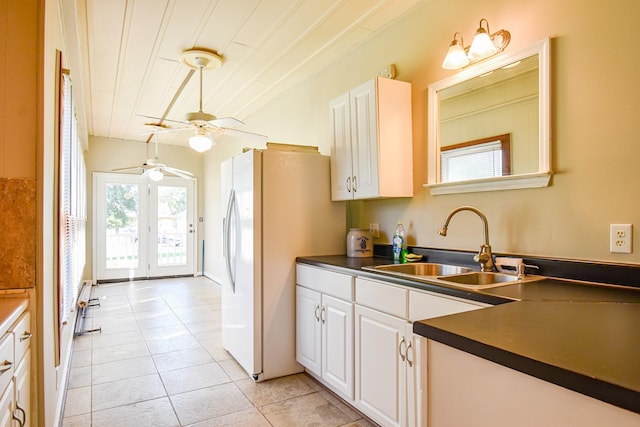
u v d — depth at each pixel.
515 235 1.95
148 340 3.49
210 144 3.53
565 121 1.73
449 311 1.54
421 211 2.50
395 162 2.46
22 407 1.35
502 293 1.40
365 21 2.71
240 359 2.86
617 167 1.56
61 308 2.14
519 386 0.76
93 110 4.84
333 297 2.34
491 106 2.06
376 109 2.42
